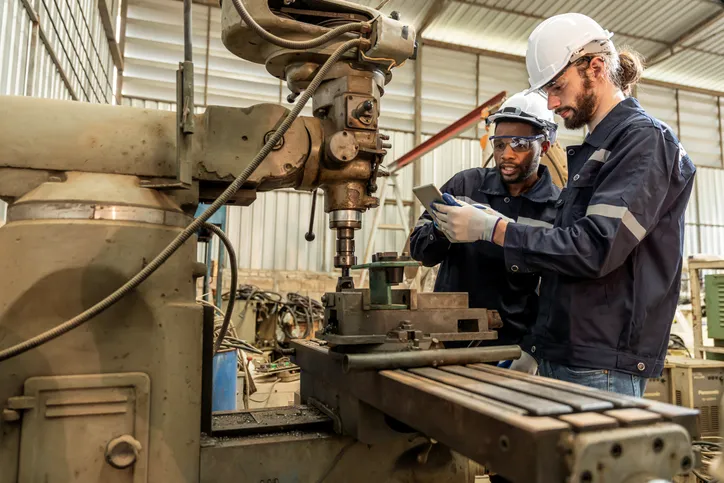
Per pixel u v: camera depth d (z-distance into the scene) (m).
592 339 1.17
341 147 1.11
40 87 2.88
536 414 0.63
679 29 6.83
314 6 1.18
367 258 5.36
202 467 0.97
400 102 6.73
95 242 0.93
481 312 1.12
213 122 1.09
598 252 1.05
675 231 1.17
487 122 1.63
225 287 4.59
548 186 1.67
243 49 1.22
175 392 0.95
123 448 0.89
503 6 6.25
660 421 0.63
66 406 0.89
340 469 1.05
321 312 4.71
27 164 0.98
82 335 0.91
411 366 0.94
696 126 8.14
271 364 3.86
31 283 0.90
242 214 6.09
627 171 1.09
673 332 4.67
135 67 5.70
